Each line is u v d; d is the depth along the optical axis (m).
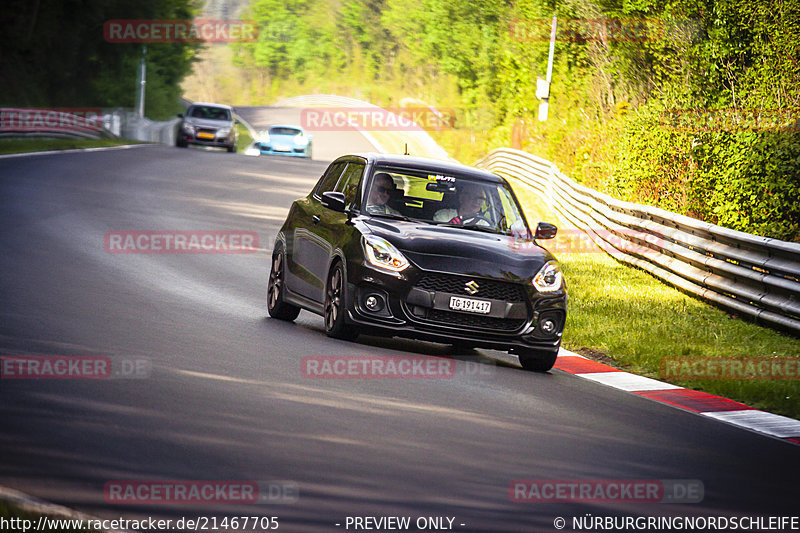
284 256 20.72
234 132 84.00
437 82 166.00
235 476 9.88
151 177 53.53
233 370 14.93
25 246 27.27
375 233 17.91
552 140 67.38
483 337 17.36
